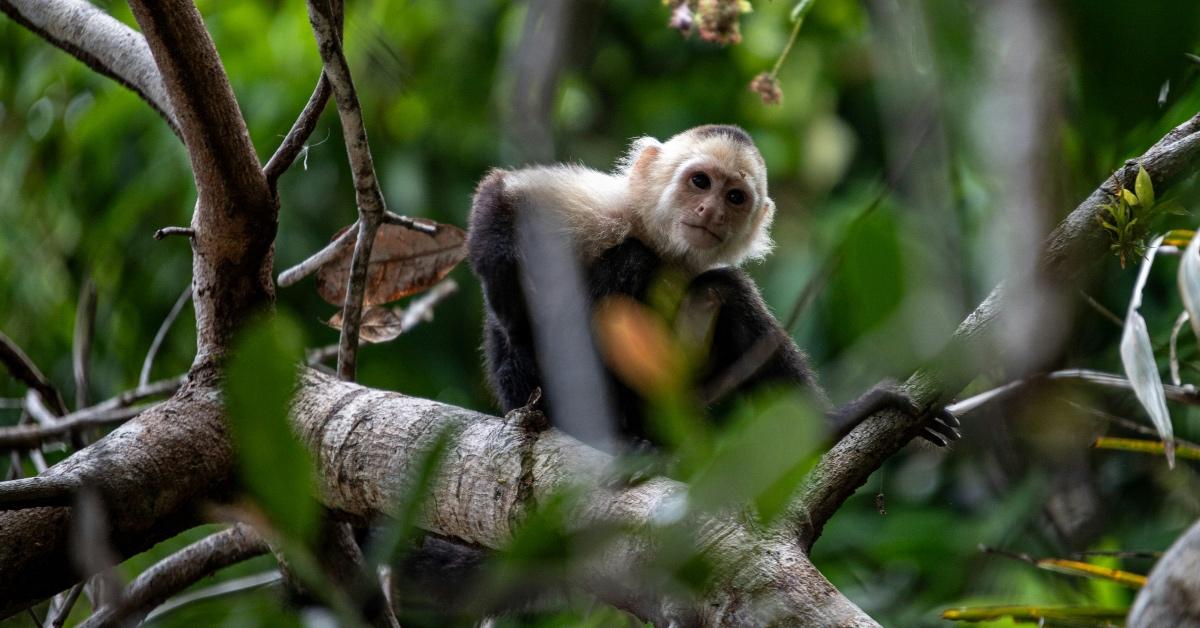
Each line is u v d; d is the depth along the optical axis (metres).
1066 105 2.31
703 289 10.64
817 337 9.79
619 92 16.88
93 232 14.22
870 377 4.39
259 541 9.16
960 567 11.51
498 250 9.70
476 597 3.38
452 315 14.67
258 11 15.16
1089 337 10.13
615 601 5.45
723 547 5.01
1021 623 8.22
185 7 6.71
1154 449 8.38
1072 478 10.86
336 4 7.21
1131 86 1.99
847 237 4.41
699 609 4.97
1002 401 8.66
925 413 6.27
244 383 2.64
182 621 3.64
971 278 4.59
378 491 7.09
